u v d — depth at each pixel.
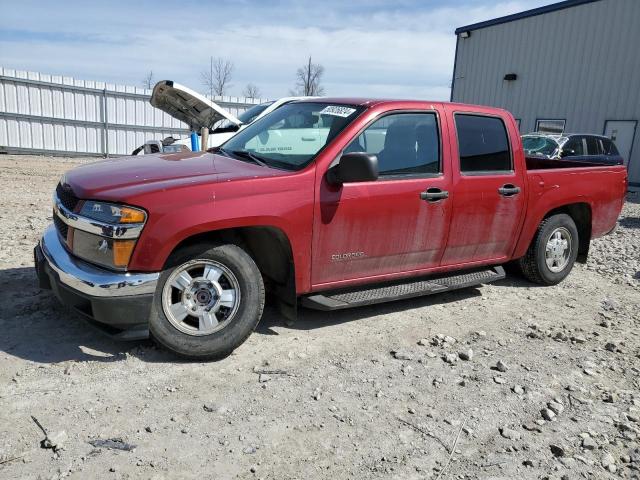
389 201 4.36
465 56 25.48
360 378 3.74
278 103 11.48
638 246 9.02
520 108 23.06
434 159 4.70
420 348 4.28
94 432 2.94
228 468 2.75
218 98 22.33
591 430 3.30
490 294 5.79
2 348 3.74
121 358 3.73
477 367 4.04
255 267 3.88
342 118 4.35
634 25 18.83
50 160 18.64
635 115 19.03
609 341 4.68
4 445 2.78
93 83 20.70
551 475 2.87
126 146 21.91
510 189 5.23
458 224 4.88
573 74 20.86
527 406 3.53
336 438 3.06
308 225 4.00
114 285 3.43
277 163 4.23
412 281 4.94
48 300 4.57
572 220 6.18
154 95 10.62
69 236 3.71
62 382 3.39
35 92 19.73
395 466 2.86
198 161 4.27
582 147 14.58
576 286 6.31
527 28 22.42
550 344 4.55
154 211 3.47
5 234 6.85
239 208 3.69
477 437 3.17
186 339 3.71
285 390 3.51
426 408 3.43
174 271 3.64
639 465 2.98
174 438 2.95
